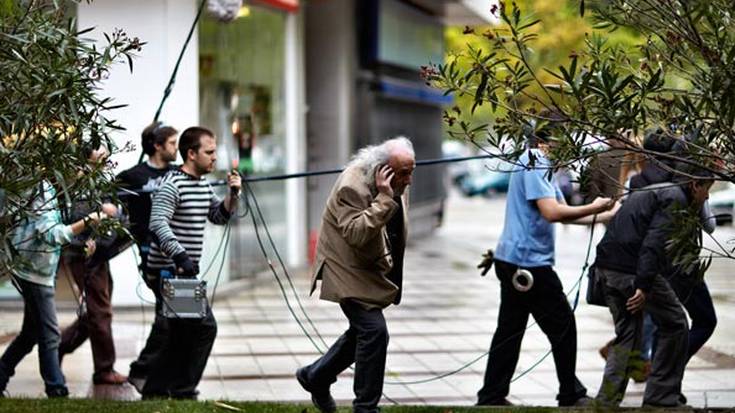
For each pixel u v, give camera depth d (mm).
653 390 18812
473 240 63250
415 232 64188
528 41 16219
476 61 14391
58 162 14648
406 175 15867
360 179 16094
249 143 40469
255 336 28844
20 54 14156
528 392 21859
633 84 14430
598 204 18625
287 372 24078
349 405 19422
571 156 14555
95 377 22109
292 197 45500
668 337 18766
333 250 16438
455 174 144250
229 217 20328
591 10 14492
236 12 26344
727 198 63469
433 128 68875
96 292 21984
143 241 20672
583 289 38750
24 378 23062
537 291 19359
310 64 50531
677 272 18156
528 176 18953
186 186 19609
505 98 14500
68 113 14547
